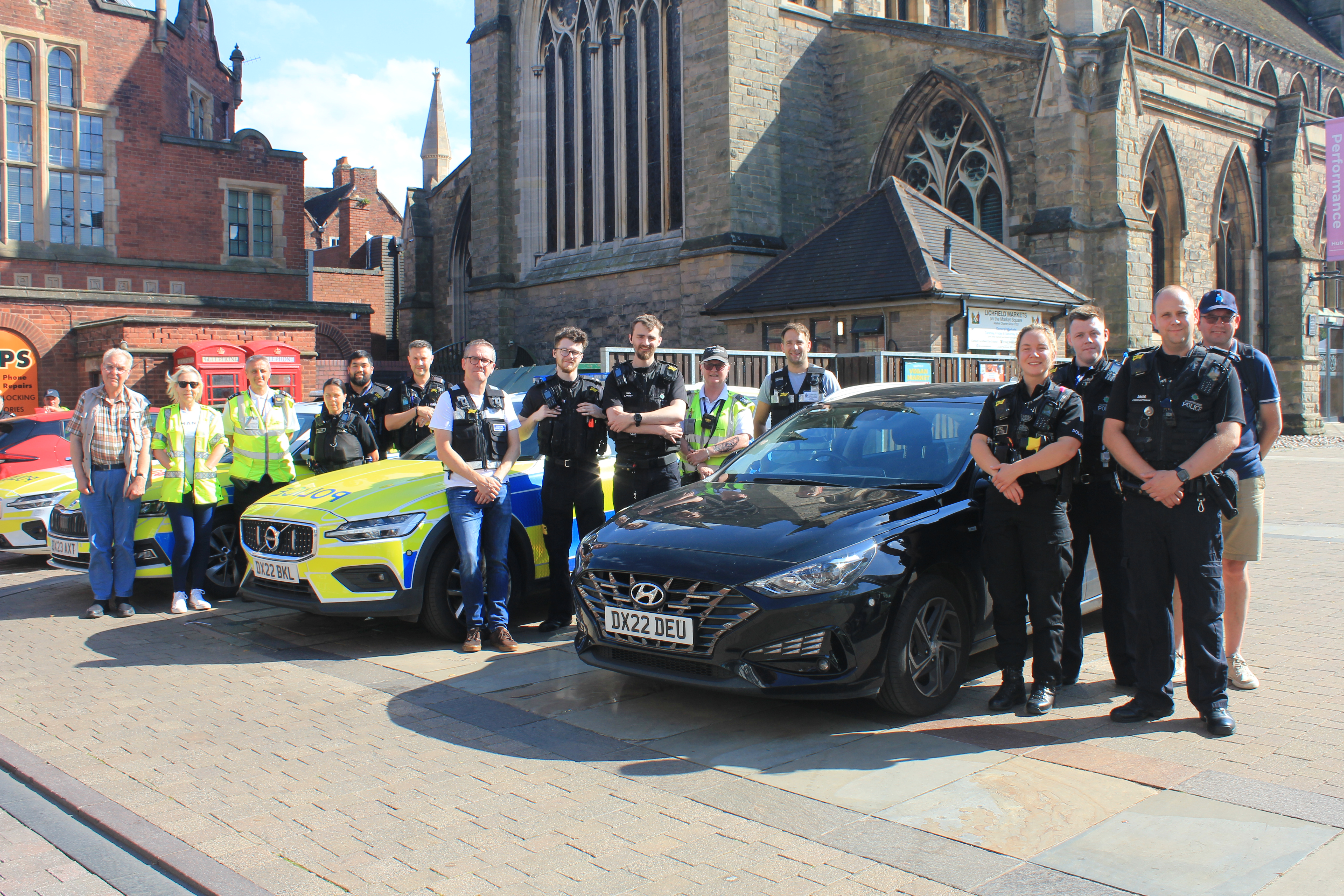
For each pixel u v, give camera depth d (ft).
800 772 14.25
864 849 11.75
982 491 18.17
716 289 70.18
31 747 16.03
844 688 15.31
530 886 11.03
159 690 19.27
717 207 70.54
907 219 55.36
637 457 22.72
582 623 17.65
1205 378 15.31
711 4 70.38
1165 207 73.87
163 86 82.33
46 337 66.74
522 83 89.25
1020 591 16.87
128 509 26.35
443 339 111.96
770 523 16.80
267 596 22.65
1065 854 11.44
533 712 17.42
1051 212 62.03
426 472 23.84
